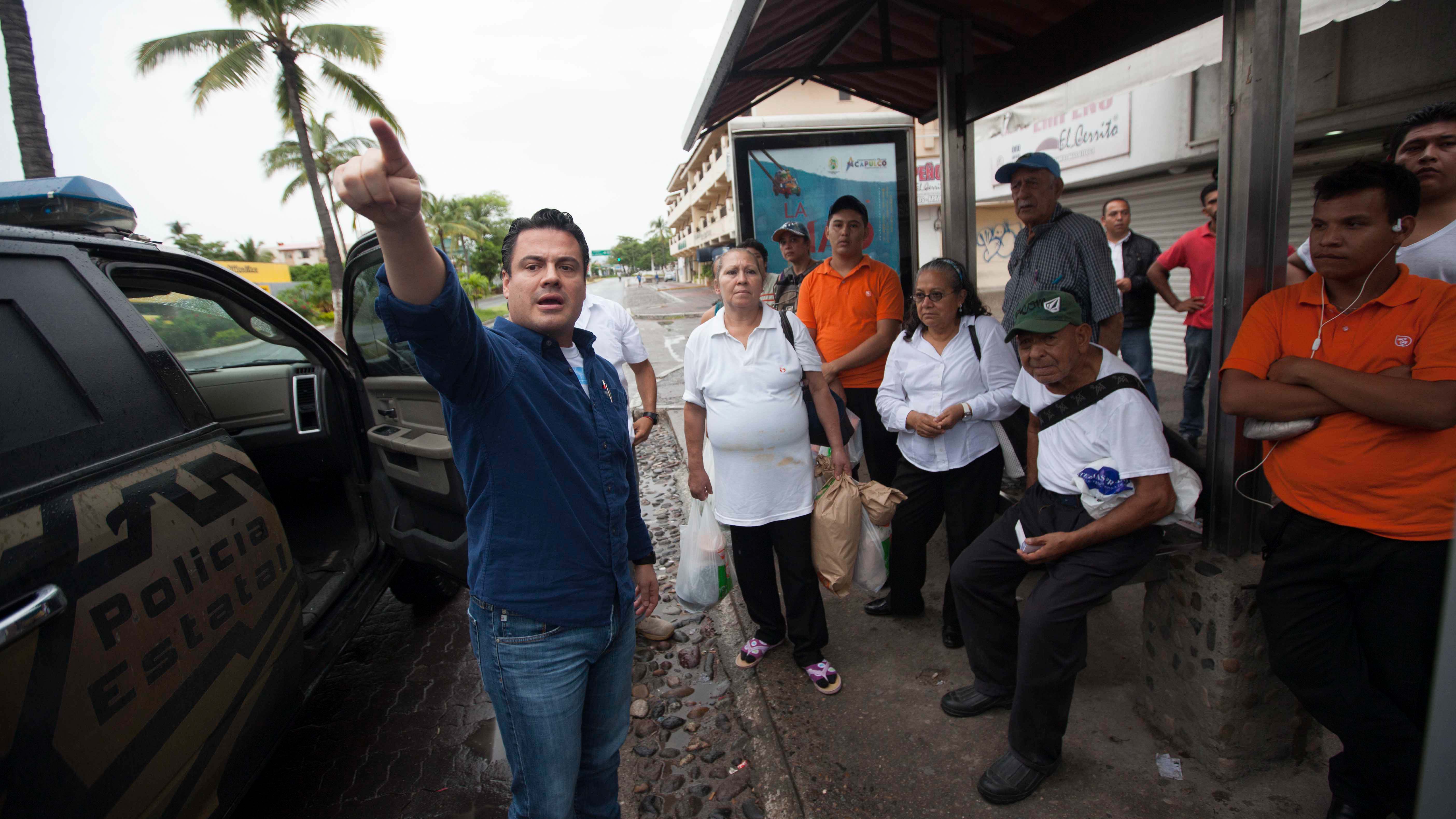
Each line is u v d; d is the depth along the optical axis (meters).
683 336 16.14
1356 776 1.81
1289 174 1.96
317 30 18.27
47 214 2.06
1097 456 2.08
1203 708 2.15
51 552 1.36
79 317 1.76
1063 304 2.02
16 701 1.24
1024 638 2.08
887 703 2.64
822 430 2.84
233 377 3.20
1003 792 2.11
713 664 3.12
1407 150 2.10
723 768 2.45
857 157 5.52
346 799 2.45
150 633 1.56
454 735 2.78
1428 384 1.55
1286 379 1.76
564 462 1.54
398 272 1.21
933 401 2.81
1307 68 5.00
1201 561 2.14
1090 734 2.39
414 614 3.82
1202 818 2.02
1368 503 1.66
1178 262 4.96
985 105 3.52
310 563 3.19
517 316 1.59
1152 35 2.46
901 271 5.68
